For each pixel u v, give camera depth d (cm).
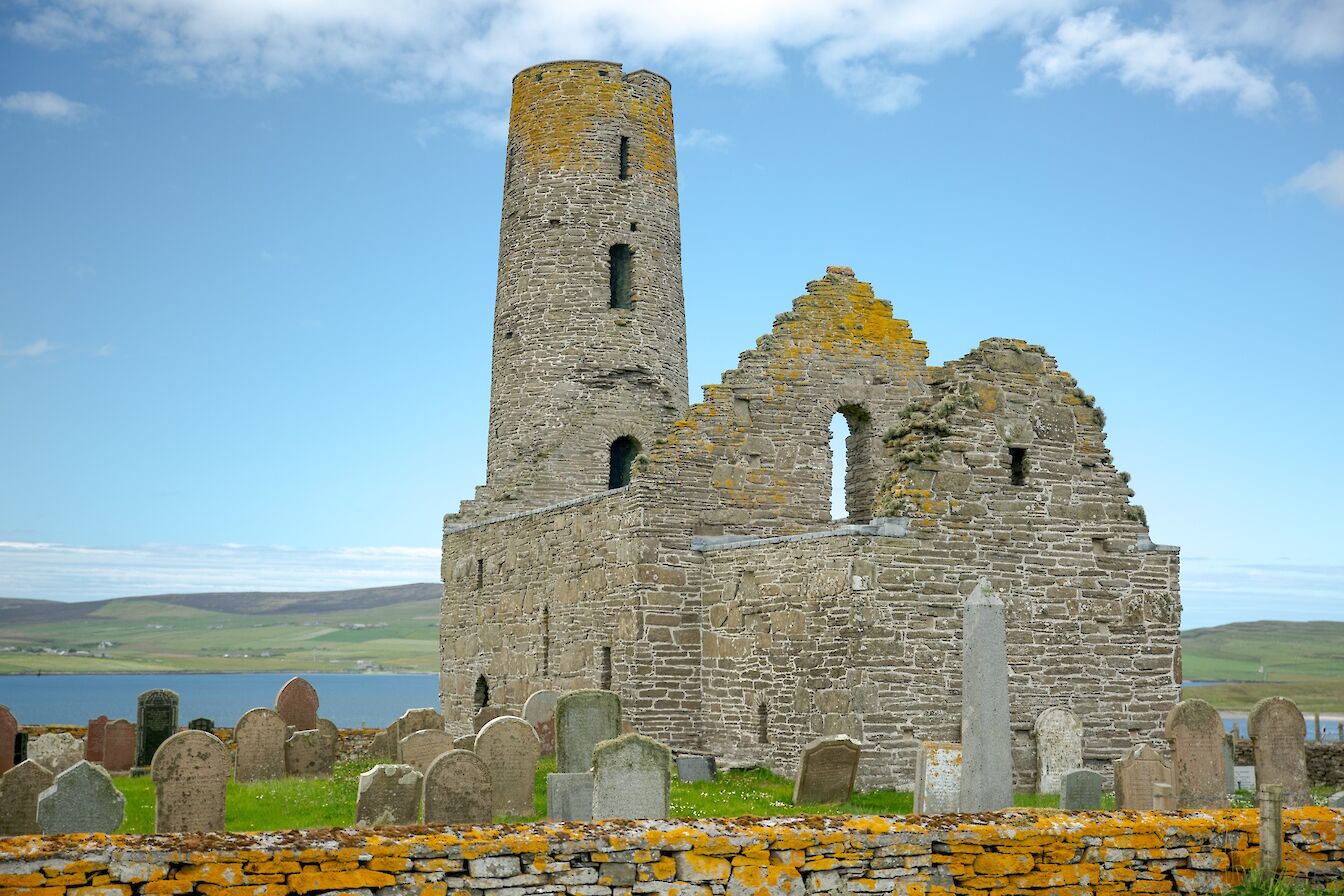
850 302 3484
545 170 4347
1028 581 2941
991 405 2980
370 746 3481
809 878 1561
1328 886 1744
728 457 3319
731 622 3116
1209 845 1728
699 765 2812
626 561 3250
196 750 2159
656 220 4397
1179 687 3062
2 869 1290
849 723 2731
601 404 4175
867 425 3475
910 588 2812
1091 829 1681
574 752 2445
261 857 1370
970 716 2058
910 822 1636
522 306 4306
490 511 4100
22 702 14650
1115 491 3073
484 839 1460
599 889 1486
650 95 4466
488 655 4016
